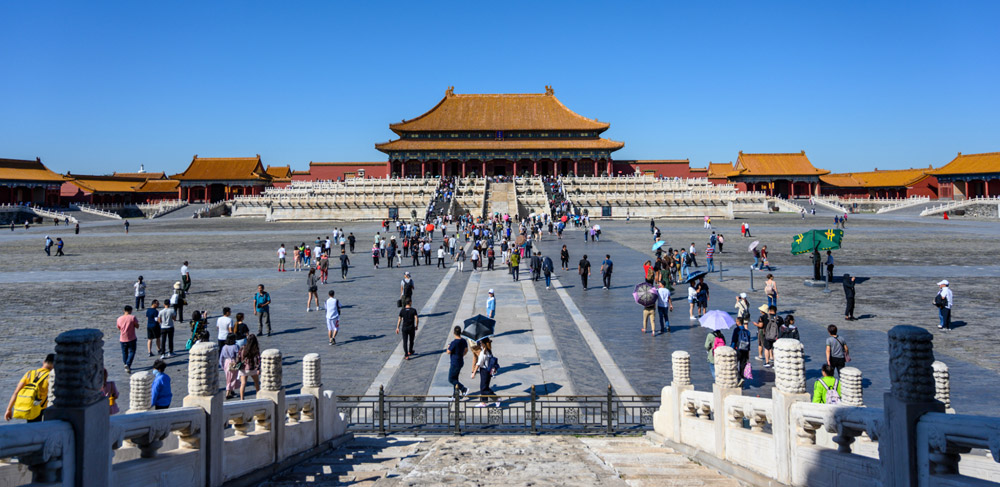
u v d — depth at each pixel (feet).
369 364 64.08
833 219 307.58
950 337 70.38
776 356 27.53
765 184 524.52
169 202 464.65
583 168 479.00
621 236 212.84
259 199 372.58
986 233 220.84
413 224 221.87
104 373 19.61
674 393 40.96
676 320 83.76
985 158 412.16
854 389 35.04
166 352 68.74
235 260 158.20
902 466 19.10
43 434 17.10
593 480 28.30
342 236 176.65
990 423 16.33
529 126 466.29
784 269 131.95
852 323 79.15
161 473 23.79
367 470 34.53
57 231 276.82
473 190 347.77
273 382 34.55
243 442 30.55
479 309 91.30
